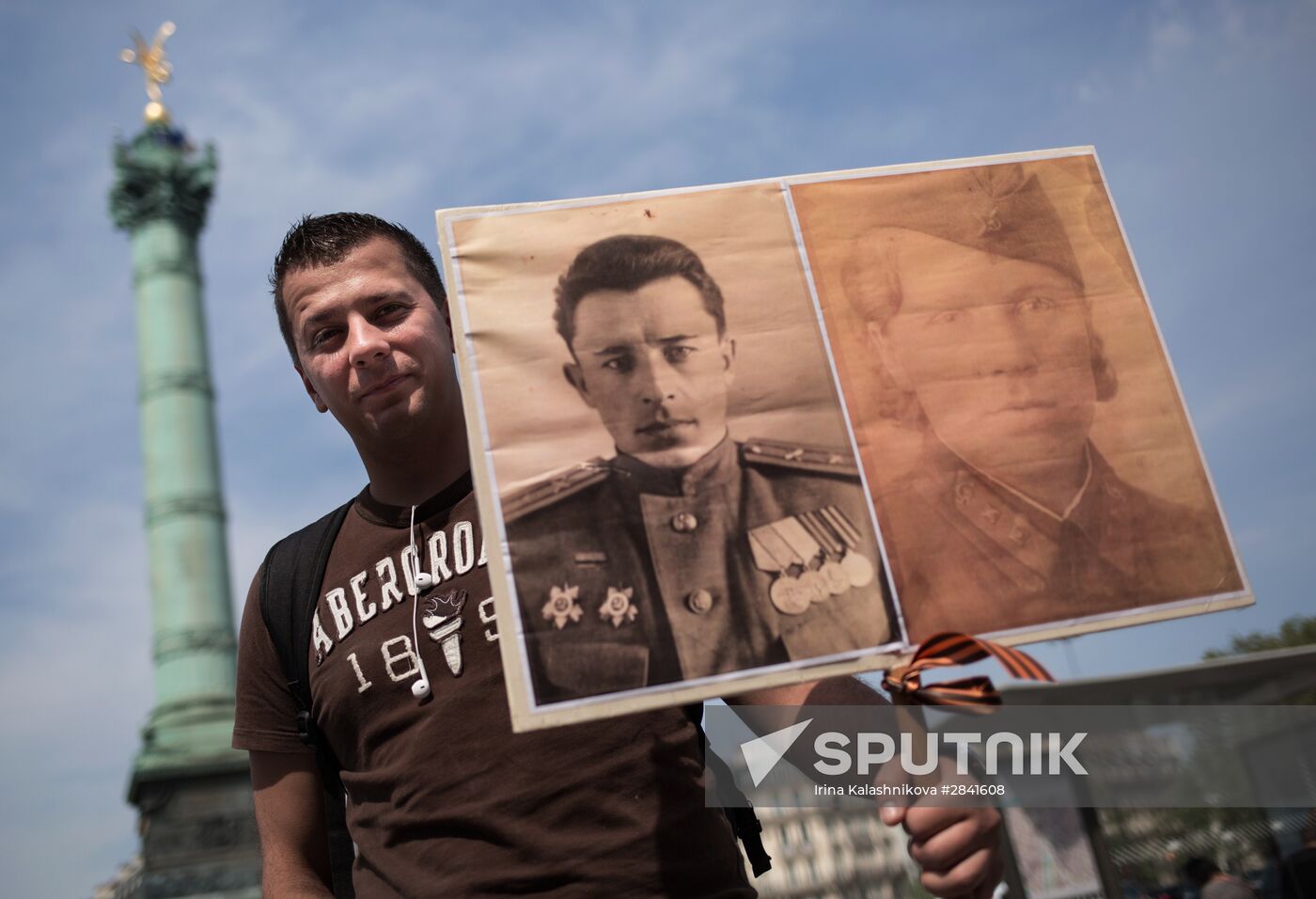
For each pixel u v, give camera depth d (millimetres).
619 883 1376
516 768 1445
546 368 1424
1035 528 1412
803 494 1397
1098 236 1575
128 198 29734
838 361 1468
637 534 1359
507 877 1378
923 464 1429
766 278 1497
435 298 1760
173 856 21625
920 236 1546
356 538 1704
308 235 1675
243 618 1782
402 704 1530
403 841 1478
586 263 1476
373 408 1601
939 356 1483
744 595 1345
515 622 1305
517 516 1351
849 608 1354
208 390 28094
